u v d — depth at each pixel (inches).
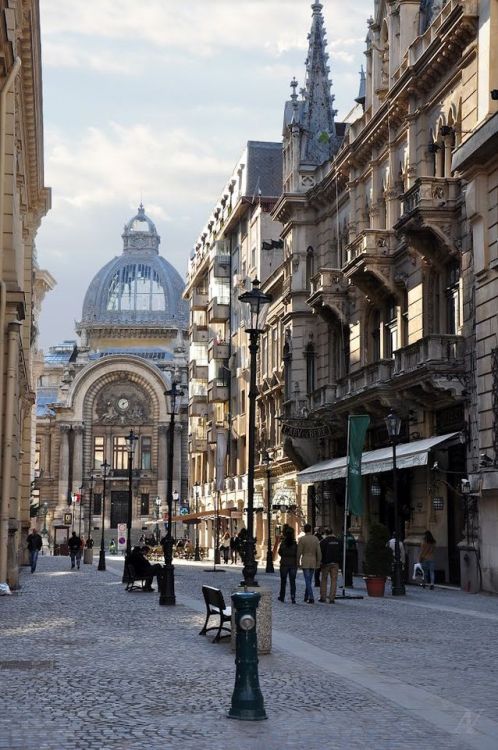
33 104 1402.6
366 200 1760.6
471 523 1246.9
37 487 5142.7
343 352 1836.9
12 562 1248.8
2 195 1053.8
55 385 5944.9
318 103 2139.5
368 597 1153.4
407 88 1478.8
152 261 5826.8
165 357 5492.1
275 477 2390.5
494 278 1185.4
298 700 463.2
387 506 1627.7
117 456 4997.5
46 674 529.3
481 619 872.3
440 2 1464.1
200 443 3412.9
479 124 1175.6
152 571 1284.4
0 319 1072.2
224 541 2623.0
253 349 803.4
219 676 531.5
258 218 2652.6
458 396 1275.8
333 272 1827.0
